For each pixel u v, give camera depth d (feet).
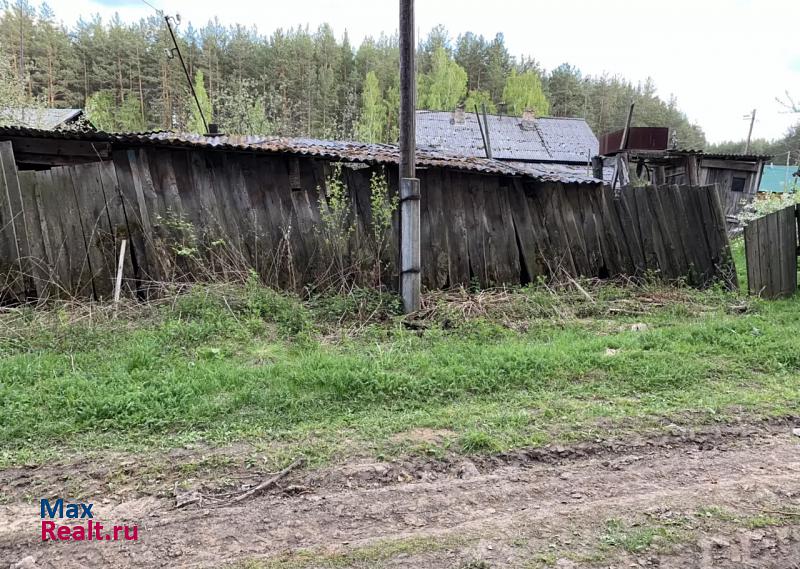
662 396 13.38
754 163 64.69
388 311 21.18
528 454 10.27
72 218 19.95
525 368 14.85
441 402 12.96
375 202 22.57
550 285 25.94
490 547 7.39
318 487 9.07
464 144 78.54
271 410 12.14
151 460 9.88
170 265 21.08
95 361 14.74
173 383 13.12
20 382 13.20
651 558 7.20
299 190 23.09
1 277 18.90
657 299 24.91
